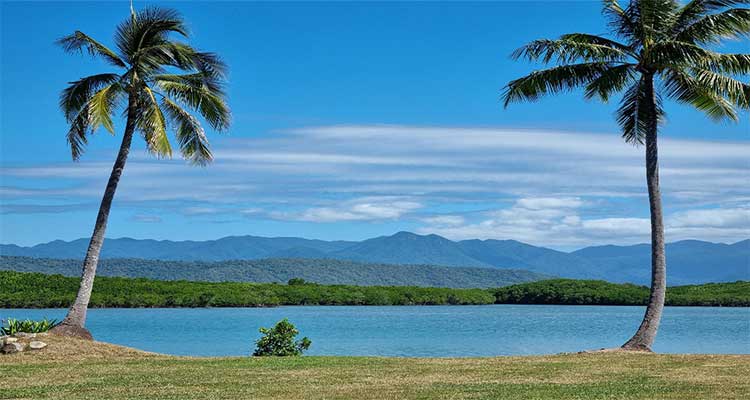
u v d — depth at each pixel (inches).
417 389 725.3
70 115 1142.3
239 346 1835.6
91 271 1127.0
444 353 1627.7
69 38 1103.6
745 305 4483.3
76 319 1106.1
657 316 1082.1
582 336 2237.9
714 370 848.9
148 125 1100.5
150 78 1143.6
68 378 807.7
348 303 4977.9
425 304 5206.7
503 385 747.4
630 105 1123.9
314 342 1956.2
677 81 1086.4
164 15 1105.4
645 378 788.0
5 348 1008.2
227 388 735.1
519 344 1894.7
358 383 768.9
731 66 1026.1
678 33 1047.0
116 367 905.5
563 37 1096.8
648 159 1088.8
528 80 1106.1
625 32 1082.7
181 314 3545.8
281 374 842.2
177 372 860.0
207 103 1151.0
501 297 5526.6
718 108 1088.8
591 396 669.9
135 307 4001.0
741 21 984.3
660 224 1087.0
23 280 3762.3
